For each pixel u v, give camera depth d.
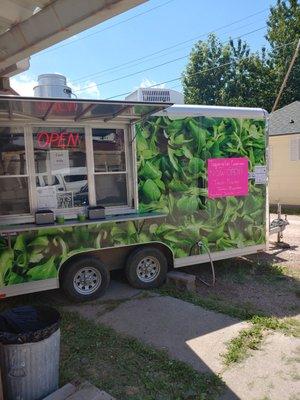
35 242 4.75
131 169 5.35
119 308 4.89
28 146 4.78
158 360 3.64
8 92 6.71
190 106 5.66
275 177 15.53
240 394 3.13
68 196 5.05
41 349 2.92
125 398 3.11
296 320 4.50
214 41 29.56
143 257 5.51
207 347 3.88
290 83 24.97
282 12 26.06
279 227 7.83
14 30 4.28
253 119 6.25
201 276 6.16
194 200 5.77
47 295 5.45
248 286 5.72
